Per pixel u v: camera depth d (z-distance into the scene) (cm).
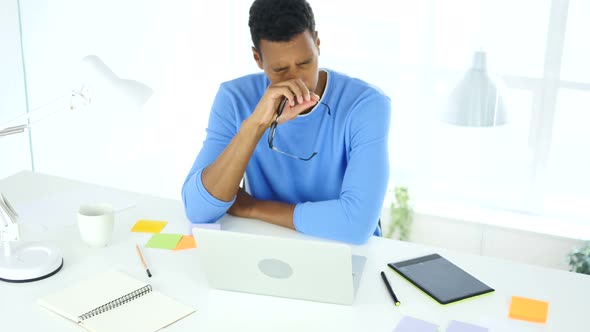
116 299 130
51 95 324
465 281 140
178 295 135
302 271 128
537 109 291
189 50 323
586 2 270
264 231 164
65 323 124
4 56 315
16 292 134
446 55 298
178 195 342
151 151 337
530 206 305
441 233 310
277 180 178
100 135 332
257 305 131
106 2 315
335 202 161
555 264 292
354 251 155
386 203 324
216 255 131
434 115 309
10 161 325
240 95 178
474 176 311
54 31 316
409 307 131
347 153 170
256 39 155
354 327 124
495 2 283
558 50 280
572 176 295
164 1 317
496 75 271
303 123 170
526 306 130
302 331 122
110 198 186
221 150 176
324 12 309
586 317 129
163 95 330
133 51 323
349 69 315
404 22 300
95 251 153
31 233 161
